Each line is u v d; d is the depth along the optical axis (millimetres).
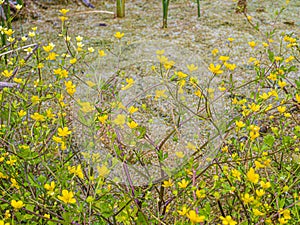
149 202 1174
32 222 925
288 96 1205
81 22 2283
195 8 2467
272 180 1012
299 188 1126
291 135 1435
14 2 2289
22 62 1285
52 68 1814
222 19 2305
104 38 2084
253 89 1706
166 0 2137
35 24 2252
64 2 2488
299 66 1862
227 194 1096
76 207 934
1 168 1032
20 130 1390
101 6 2504
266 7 2430
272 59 1364
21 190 1045
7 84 1204
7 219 915
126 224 896
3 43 1719
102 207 868
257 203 837
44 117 1062
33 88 1667
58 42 2061
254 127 1028
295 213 897
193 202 913
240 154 1276
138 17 2355
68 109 1514
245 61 1905
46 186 830
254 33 2146
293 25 2225
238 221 949
